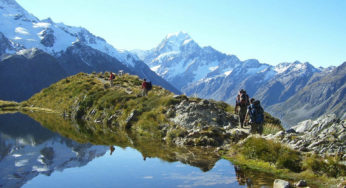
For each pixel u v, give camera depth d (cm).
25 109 4894
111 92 4050
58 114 4281
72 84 5216
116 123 3189
